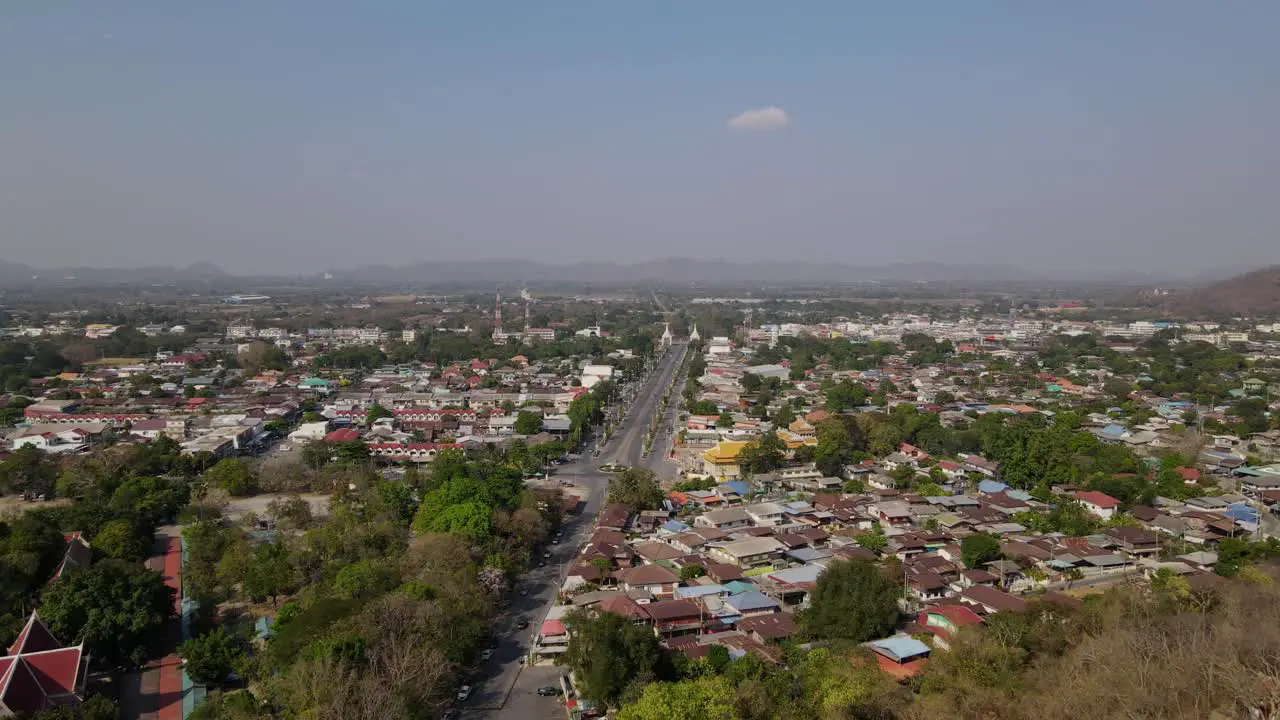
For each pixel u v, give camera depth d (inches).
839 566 4131.4
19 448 7303.2
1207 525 5467.5
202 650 3661.4
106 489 6166.3
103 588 3905.0
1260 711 2856.8
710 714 2997.0
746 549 5019.7
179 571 5022.1
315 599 4180.6
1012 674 3344.0
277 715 3275.1
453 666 3735.2
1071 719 2923.2
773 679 3398.1
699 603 4249.5
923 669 3526.1
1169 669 3127.5
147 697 3590.1
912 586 4515.3
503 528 5221.5
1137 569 4854.8
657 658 3513.8
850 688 3189.0
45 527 4803.2
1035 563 4845.0
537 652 3941.9
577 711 3403.1
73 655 3363.7
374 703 3078.2
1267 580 4291.3
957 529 5511.8
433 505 5447.8
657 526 5816.9
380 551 4936.0
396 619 3654.0
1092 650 3321.9
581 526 5979.3
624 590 4463.6
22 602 4141.2
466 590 4190.5
